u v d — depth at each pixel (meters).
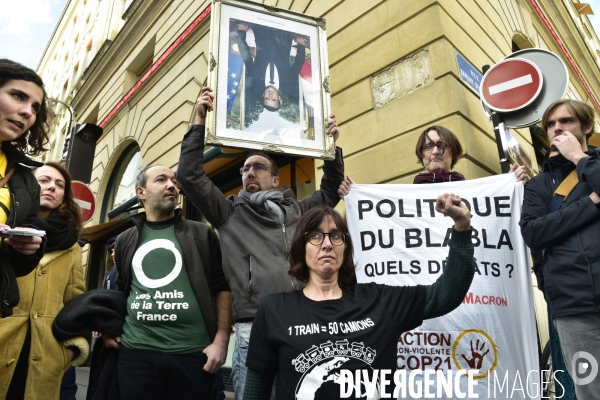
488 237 2.52
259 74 2.91
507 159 3.52
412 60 4.45
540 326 4.04
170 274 2.41
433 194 2.67
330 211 1.83
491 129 4.45
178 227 2.58
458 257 1.67
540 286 2.38
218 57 2.82
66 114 18.27
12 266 1.99
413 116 4.27
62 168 2.75
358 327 1.56
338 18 5.36
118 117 11.59
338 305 1.65
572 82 9.73
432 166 2.94
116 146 11.24
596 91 12.15
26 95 1.85
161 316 2.32
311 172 5.54
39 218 2.45
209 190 2.48
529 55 3.60
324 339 1.53
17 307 2.38
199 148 2.53
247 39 2.96
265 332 1.64
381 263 2.58
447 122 4.00
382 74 4.72
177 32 9.52
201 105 2.58
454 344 2.35
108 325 2.39
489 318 2.37
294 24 3.15
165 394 2.26
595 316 1.81
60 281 2.61
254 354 1.63
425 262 2.53
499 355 2.32
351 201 2.75
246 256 2.37
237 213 2.55
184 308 2.35
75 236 2.74
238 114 2.76
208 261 2.59
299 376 1.48
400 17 4.65
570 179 2.11
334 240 1.75
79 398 5.05
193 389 2.27
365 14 5.06
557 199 2.09
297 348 1.52
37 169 2.67
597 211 1.85
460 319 2.38
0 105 1.77
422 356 2.37
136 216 2.64
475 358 2.32
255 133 2.75
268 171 2.80
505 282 2.44
